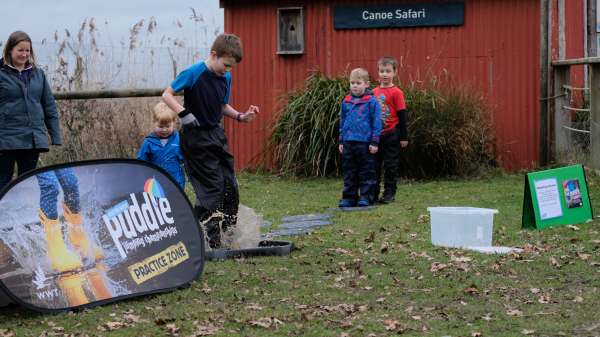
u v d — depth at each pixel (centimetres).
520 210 894
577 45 1430
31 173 498
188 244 573
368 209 941
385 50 1338
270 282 571
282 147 1290
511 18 1298
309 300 523
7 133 762
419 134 1206
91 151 1244
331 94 1259
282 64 1370
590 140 1169
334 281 573
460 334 446
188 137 669
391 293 538
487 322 468
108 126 1252
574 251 660
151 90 1245
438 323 467
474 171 1236
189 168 674
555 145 1291
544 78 1288
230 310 501
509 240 721
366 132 956
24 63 769
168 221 564
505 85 1303
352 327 461
